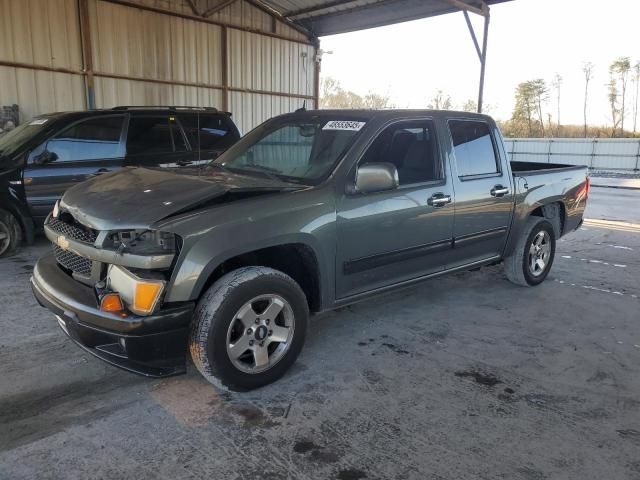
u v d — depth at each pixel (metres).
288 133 4.19
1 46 10.37
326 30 16.53
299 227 3.24
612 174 25.27
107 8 11.82
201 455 2.58
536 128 52.62
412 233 3.97
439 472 2.49
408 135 4.06
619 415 3.04
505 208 4.89
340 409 3.04
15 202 6.23
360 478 2.44
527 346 4.01
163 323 2.78
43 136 6.47
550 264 5.70
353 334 4.17
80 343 3.02
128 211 2.94
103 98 12.03
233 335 3.10
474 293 5.31
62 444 2.65
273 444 2.69
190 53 13.59
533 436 2.81
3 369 3.44
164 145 7.39
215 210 2.98
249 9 14.79
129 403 3.05
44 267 3.44
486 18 12.95
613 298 5.25
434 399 3.18
